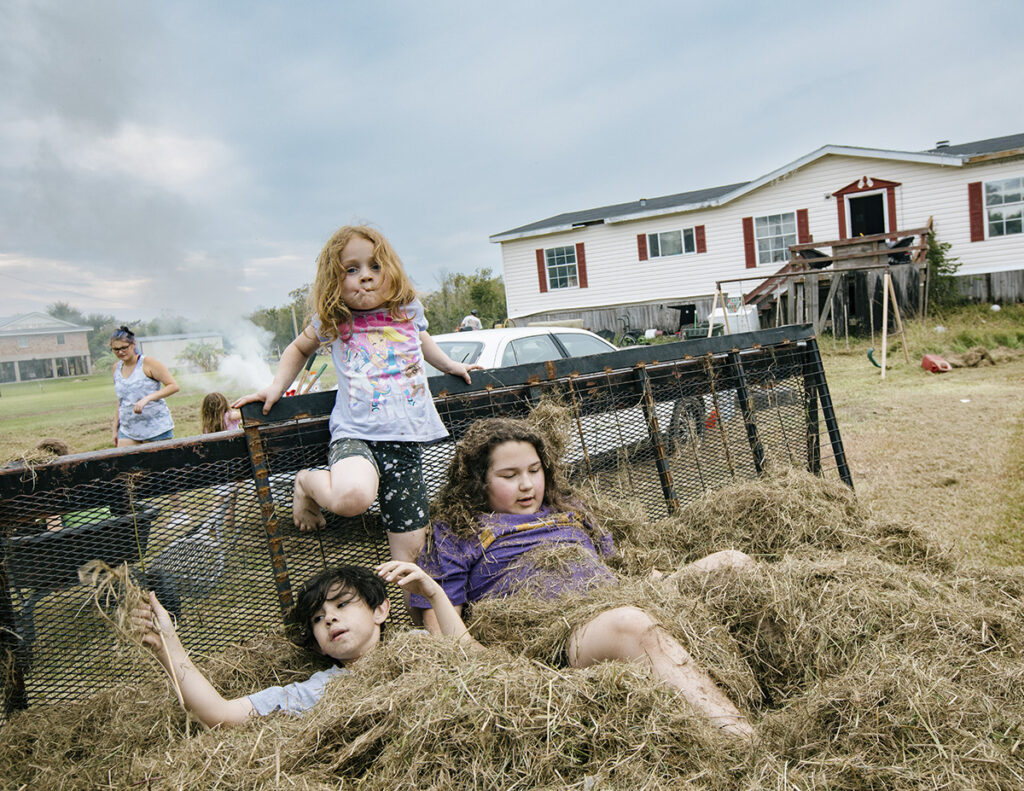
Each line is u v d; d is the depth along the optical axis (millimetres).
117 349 5980
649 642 1996
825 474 4262
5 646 2295
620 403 3516
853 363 13719
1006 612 2512
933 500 4773
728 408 3914
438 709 1713
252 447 2594
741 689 2049
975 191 18391
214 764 1781
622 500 3484
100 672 2381
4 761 2004
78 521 2389
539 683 1808
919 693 1812
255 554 2629
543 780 1612
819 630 2262
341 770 1747
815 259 17406
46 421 15742
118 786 1812
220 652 2514
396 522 2639
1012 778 1606
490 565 2619
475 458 2725
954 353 13328
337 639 2238
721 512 3344
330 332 2623
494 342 5734
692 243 21891
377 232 2600
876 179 19359
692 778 1627
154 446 2467
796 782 1645
